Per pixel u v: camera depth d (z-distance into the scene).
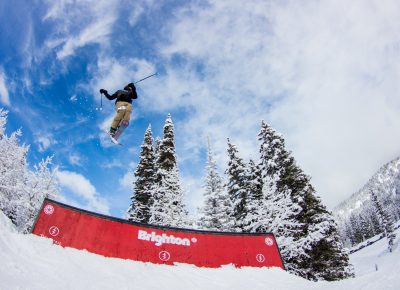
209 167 31.38
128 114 9.86
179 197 25.39
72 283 6.94
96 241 10.32
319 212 22.33
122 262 9.75
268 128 25.14
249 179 26.25
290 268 19.64
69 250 9.44
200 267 11.01
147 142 29.67
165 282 8.78
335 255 21.28
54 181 22.33
